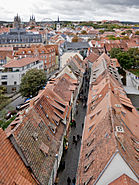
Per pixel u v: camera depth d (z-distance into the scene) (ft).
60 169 112.27
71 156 123.75
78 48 444.55
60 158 117.60
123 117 107.96
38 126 100.89
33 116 101.65
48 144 101.04
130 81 264.31
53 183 99.55
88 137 101.81
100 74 202.49
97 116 112.27
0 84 234.17
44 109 117.60
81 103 205.05
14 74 235.81
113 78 184.65
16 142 77.82
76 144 135.23
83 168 83.61
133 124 116.57
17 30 499.92
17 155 78.59
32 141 89.35
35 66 278.67
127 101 139.74
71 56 281.95
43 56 319.27
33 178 79.36
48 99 130.31
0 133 76.13
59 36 529.45
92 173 74.13
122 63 302.66
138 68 326.03
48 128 110.22
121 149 71.92
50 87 154.61
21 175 73.56
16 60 249.75
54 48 359.25
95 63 285.64
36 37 460.55
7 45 428.15
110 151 71.00
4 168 68.64
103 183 69.31
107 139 79.77
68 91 166.50
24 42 443.73
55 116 124.98
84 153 92.94
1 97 186.09
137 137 101.81
